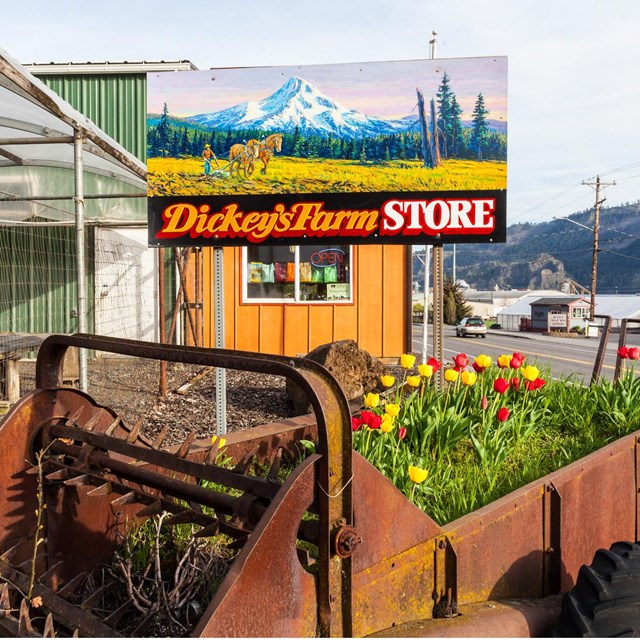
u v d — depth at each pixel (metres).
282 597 1.58
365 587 1.80
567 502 2.78
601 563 2.22
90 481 2.37
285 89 5.15
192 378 9.74
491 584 2.35
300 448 3.66
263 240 5.23
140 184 11.54
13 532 2.35
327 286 13.02
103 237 14.09
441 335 5.23
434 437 3.74
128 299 14.32
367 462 1.80
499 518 2.38
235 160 5.17
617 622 2.03
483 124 5.12
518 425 4.00
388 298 12.96
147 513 2.25
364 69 5.13
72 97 14.80
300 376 1.69
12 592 2.16
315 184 5.18
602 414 4.48
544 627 2.26
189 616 2.24
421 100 5.13
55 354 2.49
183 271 11.30
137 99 14.75
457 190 5.16
